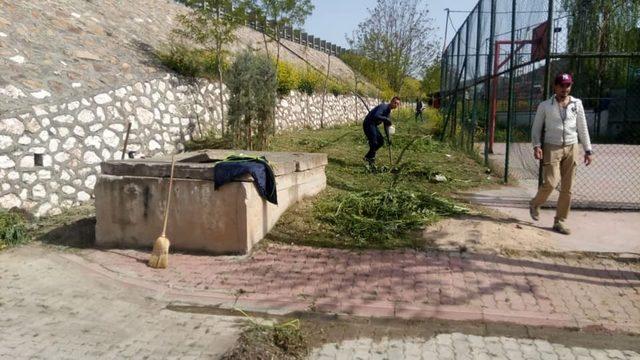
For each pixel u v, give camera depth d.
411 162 10.84
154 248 5.49
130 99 8.89
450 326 4.32
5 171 6.66
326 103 21.59
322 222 6.67
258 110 10.61
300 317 4.48
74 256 5.74
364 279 5.10
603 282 5.00
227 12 11.58
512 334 4.18
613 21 13.80
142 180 5.95
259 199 6.00
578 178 10.74
